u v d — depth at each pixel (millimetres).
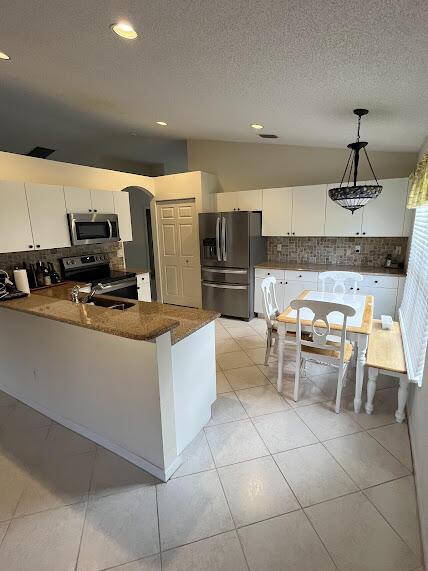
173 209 5289
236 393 2766
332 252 4605
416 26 1243
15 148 5152
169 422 1843
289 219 4543
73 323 1845
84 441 2207
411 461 1976
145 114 3459
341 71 1768
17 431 2322
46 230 3326
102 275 4184
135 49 1828
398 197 3791
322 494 1758
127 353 1809
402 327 2949
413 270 2979
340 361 2375
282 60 1731
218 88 2324
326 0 1160
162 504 1716
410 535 1527
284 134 3801
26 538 1544
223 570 1393
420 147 3492
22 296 2564
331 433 2240
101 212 3930
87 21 1572
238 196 4902
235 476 1892
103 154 6297
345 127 2975
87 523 1616
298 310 2430
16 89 2748
